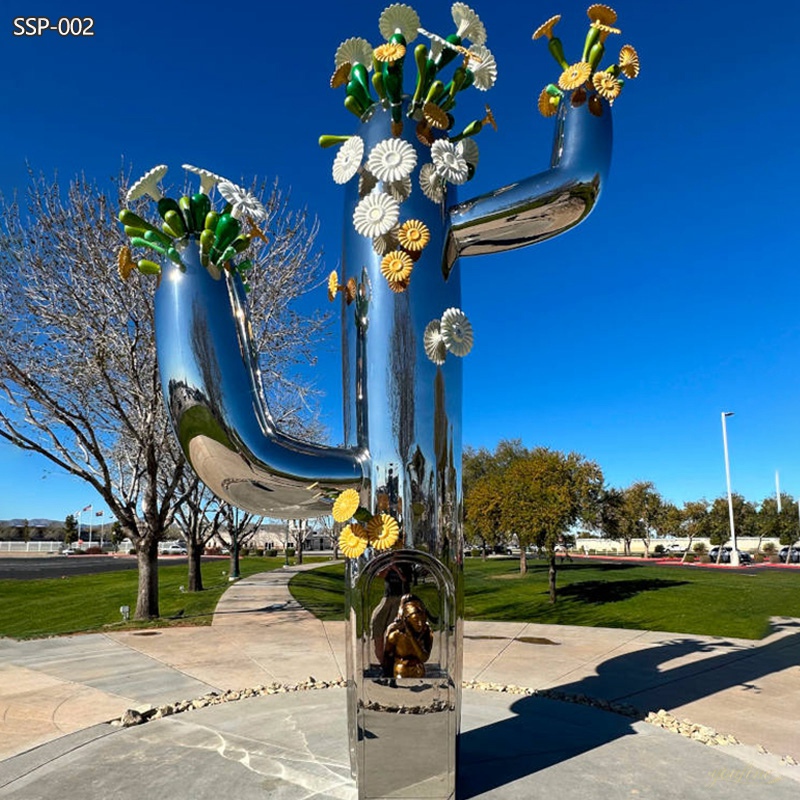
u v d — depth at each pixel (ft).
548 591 52.44
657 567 89.20
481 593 53.36
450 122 12.71
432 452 11.66
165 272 10.92
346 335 12.70
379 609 11.30
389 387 11.70
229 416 10.61
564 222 12.68
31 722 17.07
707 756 14.19
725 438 107.34
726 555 125.29
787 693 20.70
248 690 20.26
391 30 12.51
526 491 47.29
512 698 19.40
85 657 26.66
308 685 21.01
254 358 11.42
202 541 64.49
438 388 11.79
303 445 11.48
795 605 41.96
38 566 134.31
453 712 11.37
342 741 14.80
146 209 39.27
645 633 32.94
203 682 21.94
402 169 11.33
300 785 12.35
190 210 10.91
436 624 11.44
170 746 14.62
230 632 33.68
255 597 52.39
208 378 10.54
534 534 46.09
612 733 15.66
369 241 12.19
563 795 11.96
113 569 120.26
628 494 141.08
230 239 10.92
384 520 11.29
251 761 13.61
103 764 13.56
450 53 12.44
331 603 48.75
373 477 11.61
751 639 31.19
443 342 11.74
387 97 12.25
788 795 12.21
